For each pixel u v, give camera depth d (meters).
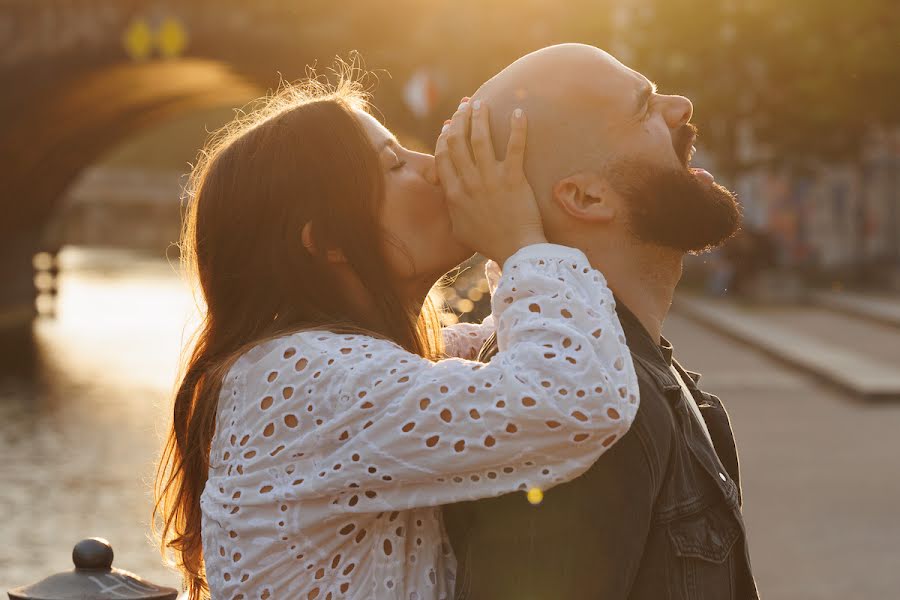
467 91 28.41
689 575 1.79
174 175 97.06
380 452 1.72
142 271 54.62
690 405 1.93
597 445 1.68
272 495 1.77
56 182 40.62
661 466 1.77
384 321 1.95
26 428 13.72
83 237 94.44
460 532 1.86
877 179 46.81
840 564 7.79
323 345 1.81
